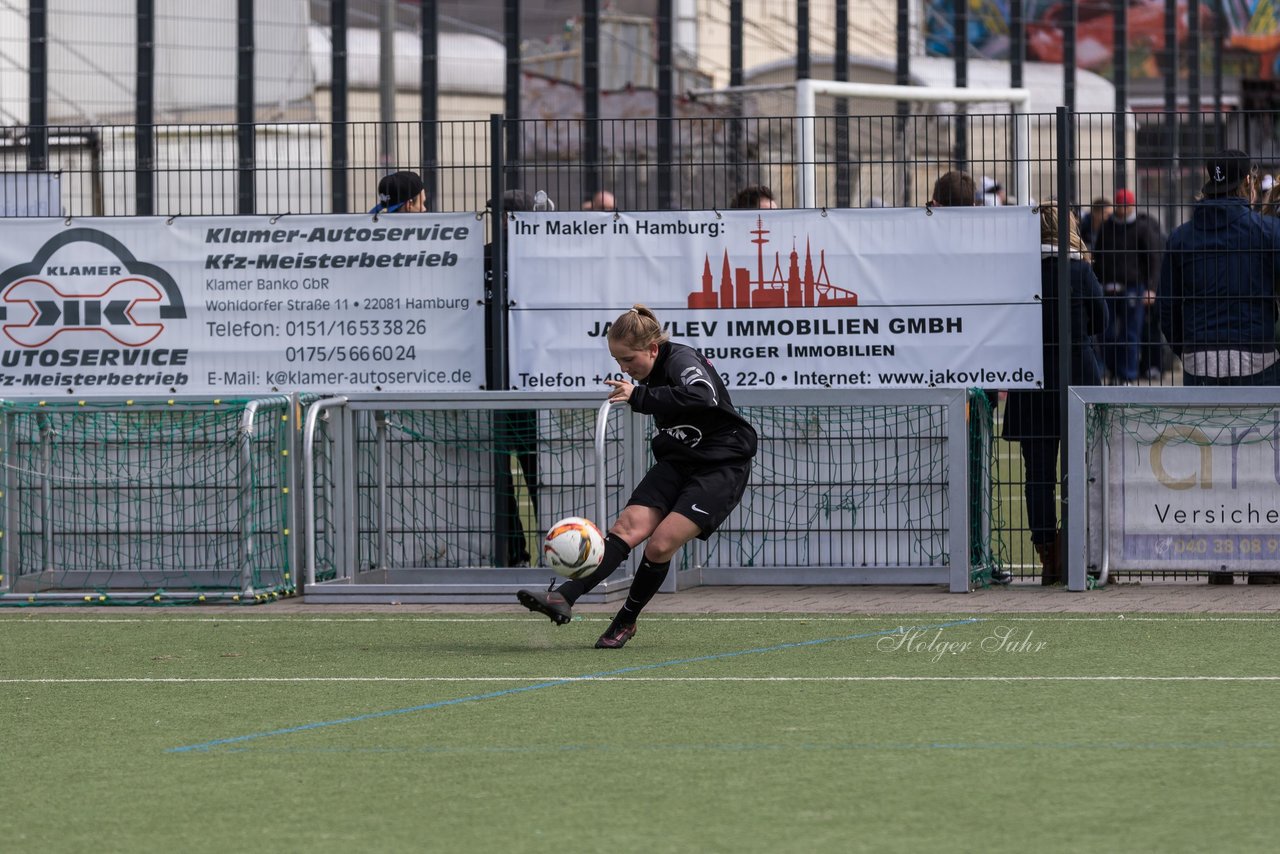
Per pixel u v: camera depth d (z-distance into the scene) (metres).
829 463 43.53
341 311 44.62
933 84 94.44
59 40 80.44
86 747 26.30
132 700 30.06
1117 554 42.31
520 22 86.00
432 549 44.78
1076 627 36.53
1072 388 41.59
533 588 41.56
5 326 45.34
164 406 42.78
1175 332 43.19
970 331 43.09
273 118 82.88
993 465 46.44
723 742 25.75
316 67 84.12
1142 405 41.59
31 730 27.62
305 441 42.41
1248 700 28.47
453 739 26.34
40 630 38.50
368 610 40.91
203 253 44.88
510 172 49.62
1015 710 27.86
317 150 70.94
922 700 28.78
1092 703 28.36
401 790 23.17
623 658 33.56
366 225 44.56
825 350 43.50
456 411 44.31
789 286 43.50
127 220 44.97
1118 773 23.45
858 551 43.56
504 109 87.00
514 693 30.05
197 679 32.06
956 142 65.56
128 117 81.81
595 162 49.19
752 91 72.88
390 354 44.56
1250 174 43.00
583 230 43.94
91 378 45.16
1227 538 41.88
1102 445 42.22
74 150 56.06
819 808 21.81
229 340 44.91
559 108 89.06
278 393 44.66
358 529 44.50
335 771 24.36
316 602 42.06
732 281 43.62
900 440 43.16
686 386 33.47
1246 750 24.77
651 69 89.94
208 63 81.38
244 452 42.25
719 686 30.36
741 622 38.03
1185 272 42.94
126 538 44.59
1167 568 42.16
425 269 44.41
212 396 44.06
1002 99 68.81
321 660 33.97
